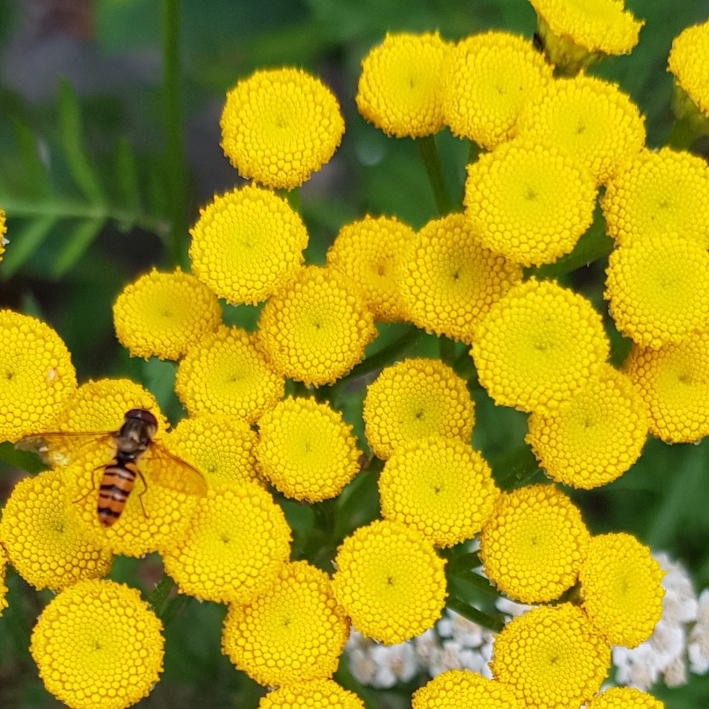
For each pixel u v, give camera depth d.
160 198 0.24
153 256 0.31
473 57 0.20
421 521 0.19
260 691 0.21
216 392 0.20
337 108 0.20
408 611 0.19
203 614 0.23
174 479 0.19
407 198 0.26
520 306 0.19
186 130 0.32
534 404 0.19
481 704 0.19
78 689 0.19
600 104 0.20
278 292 0.20
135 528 0.19
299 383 0.20
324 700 0.19
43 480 0.19
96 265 0.27
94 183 0.24
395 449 0.20
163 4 0.23
